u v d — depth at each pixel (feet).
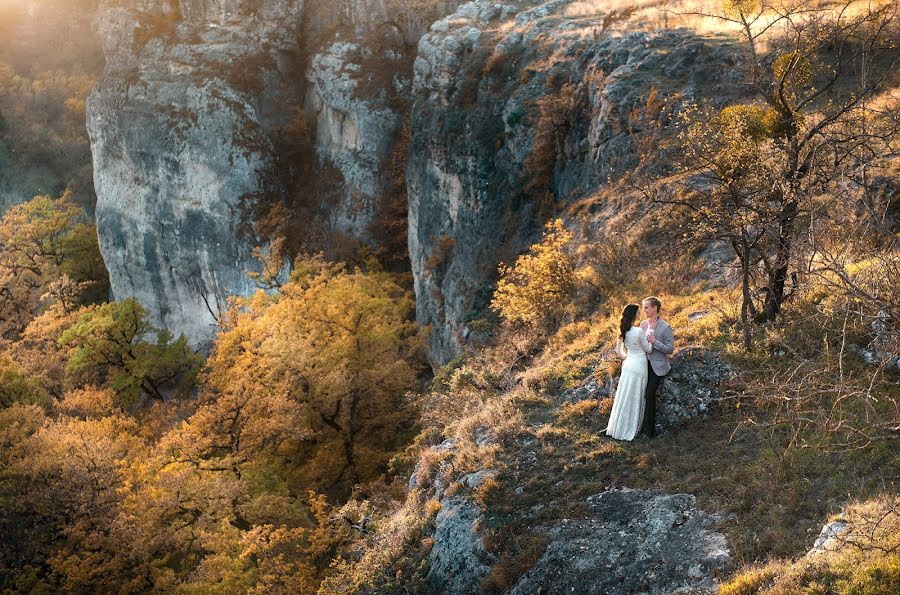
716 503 30.66
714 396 36.40
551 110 88.22
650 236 56.44
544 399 41.91
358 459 96.84
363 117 161.38
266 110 169.27
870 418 31.37
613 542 30.89
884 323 32.83
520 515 33.99
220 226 163.12
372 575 37.04
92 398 114.21
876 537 24.61
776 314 38.86
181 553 85.87
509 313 62.90
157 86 170.40
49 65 292.40
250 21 171.42
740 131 37.68
